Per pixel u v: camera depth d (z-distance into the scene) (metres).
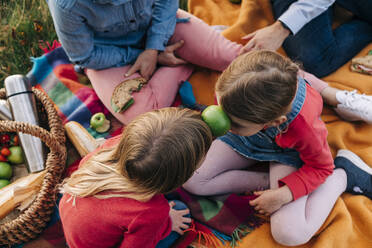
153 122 0.88
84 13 1.34
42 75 1.94
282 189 1.28
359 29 1.77
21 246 1.40
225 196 1.47
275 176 1.38
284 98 0.96
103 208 1.00
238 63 1.00
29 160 1.47
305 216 1.30
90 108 1.81
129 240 1.02
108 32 1.57
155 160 0.86
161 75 1.75
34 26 2.09
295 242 1.28
